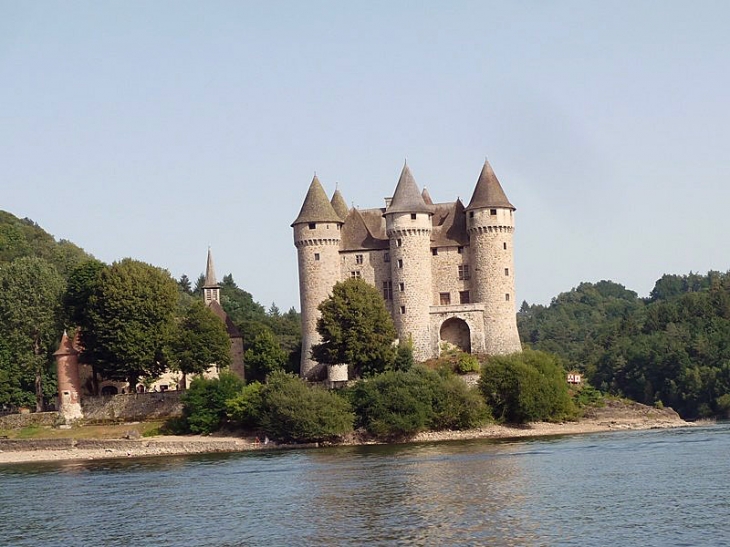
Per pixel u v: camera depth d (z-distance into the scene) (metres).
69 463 91.31
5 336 115.25
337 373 114.31
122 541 51.66
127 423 108.62
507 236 118.38
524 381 105.25
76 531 54.84
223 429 105.31
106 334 109.44
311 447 97.12
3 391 112.94
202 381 106.69
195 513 58.16
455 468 71.94
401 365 107.75
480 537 47.78
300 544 48.34
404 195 118.44
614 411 115.75
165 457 93.50
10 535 54.62
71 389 110.81
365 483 66.19
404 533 49.38
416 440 99.56
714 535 46.84
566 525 49.84
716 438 91.31
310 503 59.25
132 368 108.94
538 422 108.38
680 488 59.59
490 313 117.19
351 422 99.75
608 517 51.50
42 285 117.06
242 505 59.94
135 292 110.19
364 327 106.44
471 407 102.69
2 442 100.50
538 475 66.81
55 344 116.94
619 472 67.19
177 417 108.31
